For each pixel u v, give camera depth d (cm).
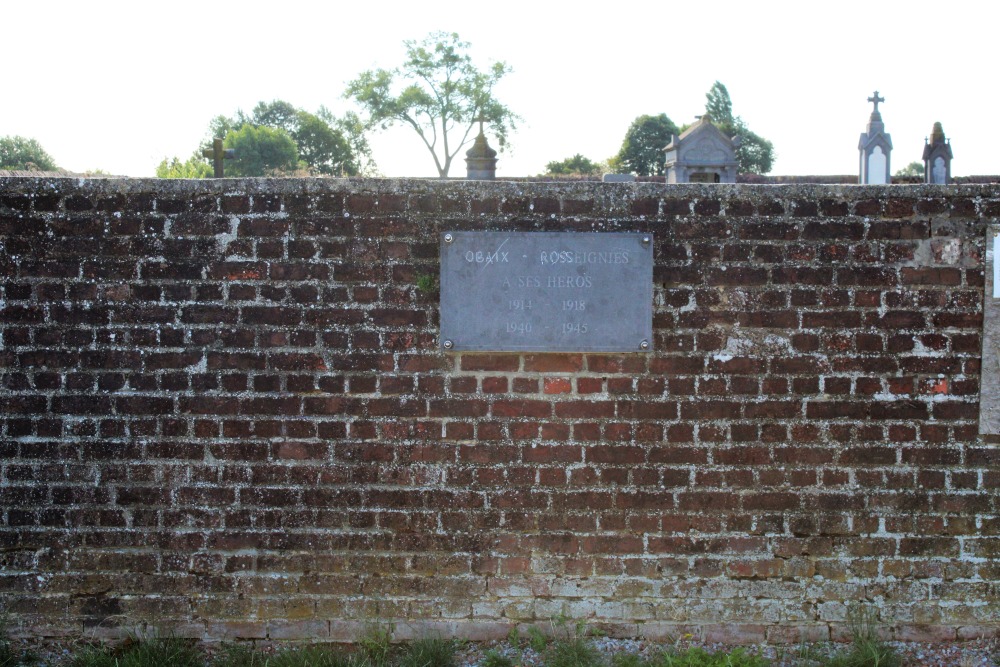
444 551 454
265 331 448
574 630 455
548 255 447
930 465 453
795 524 454
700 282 449
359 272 448
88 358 448
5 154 5994
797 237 447
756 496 453
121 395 449
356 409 450
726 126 6600
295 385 449
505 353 451
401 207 447
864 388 450
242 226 447
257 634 456
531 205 448
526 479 452
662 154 6256
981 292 448
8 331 447
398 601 456
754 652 449
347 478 452
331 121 6894
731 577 455
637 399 451
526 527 454
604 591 455
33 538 452
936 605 457
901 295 448
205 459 451
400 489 453
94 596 454
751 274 448
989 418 450
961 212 446
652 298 449
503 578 455
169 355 448
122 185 444
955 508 454
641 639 457
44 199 445
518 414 451
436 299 449
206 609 455
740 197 447
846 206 446
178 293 447
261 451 451
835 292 448
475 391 451
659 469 452
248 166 5694
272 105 6950
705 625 456
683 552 454
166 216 446
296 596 455
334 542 454
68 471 451
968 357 450
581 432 451
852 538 455
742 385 450
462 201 447
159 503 452
